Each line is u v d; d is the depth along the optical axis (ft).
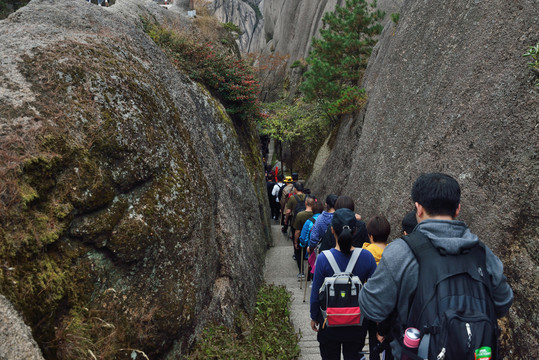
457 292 4.51
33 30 9.16
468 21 16.49
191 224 10.32
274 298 15.85
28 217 6.48
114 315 7.58
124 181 8.59
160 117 10.71
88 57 9.34
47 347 6.04
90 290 7.29
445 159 15.03
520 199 10.68
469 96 14.46
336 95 37.52
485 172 12.42
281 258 26.84
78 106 8.24
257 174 30.42
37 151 7.03
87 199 7.60
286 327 13.48
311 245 15.21
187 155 11.84
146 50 13.20
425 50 20.54
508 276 10.33
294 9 85.61
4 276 5.68
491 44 13.94
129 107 9.42
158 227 9.02
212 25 34.99
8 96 7.41
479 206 12.28
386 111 24.53
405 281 4.91
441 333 4.32
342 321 8.70
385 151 22.86
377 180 22.98
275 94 80.07
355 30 38.58
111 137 8.52
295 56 78.38
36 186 6.85
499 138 12.15
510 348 9.67
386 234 11.06
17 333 5.14
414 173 17.58
